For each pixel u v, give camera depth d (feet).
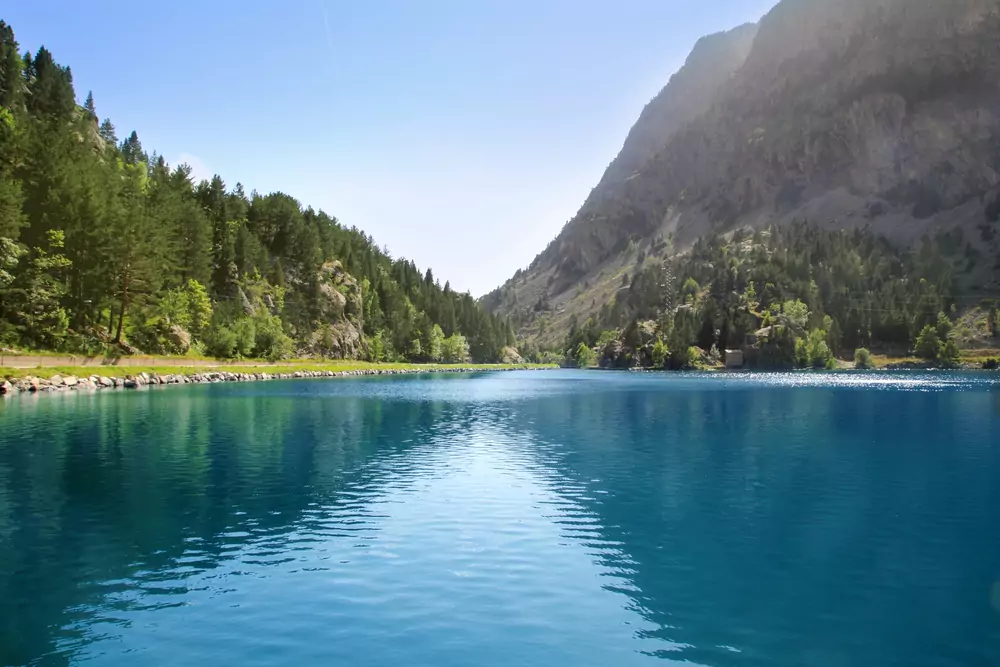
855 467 111.86
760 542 68.74
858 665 41.83
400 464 112.88
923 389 335.47
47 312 305.12
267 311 526.16
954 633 46.65
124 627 46.75
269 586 54.80
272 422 171.12
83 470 103.55
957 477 103.04
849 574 58.95
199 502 84.28
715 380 472.03
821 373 604.08
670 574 58.75
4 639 44.73
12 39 571.69
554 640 45.03
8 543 66.39
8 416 172.24
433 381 456.45
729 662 42.09
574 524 75.20
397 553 63.87
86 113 619.67
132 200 390.01
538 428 168.04
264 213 628.28
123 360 320.70
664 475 104.47
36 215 339.77
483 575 58.03
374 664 41.27
